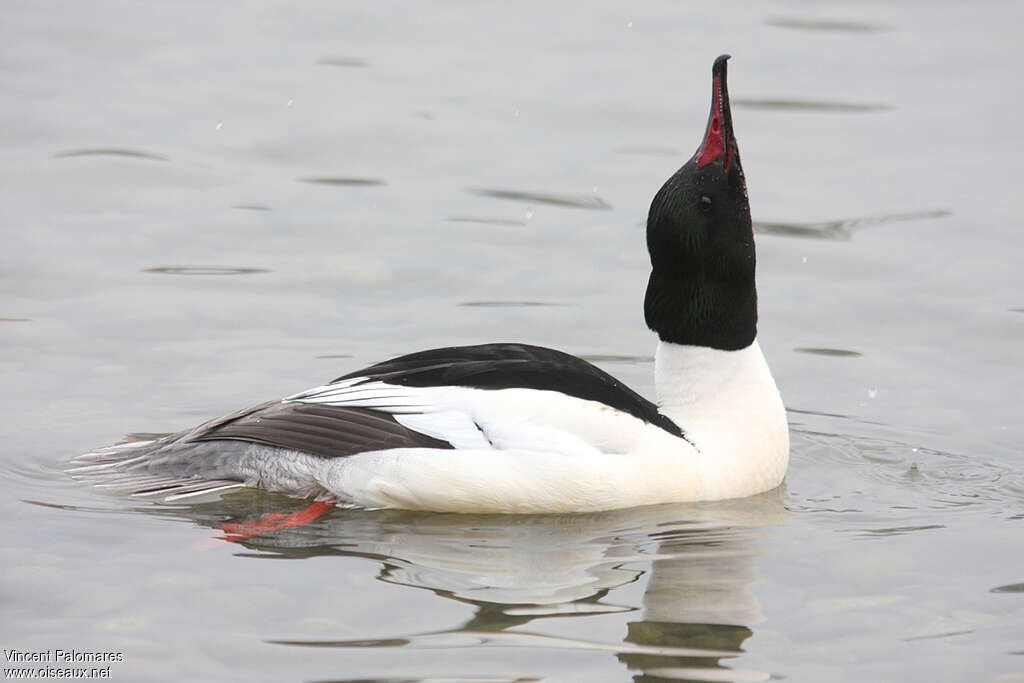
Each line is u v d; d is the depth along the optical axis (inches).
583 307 587.8
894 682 309.3
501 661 313.1
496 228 665.6
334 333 558.3
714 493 408.5
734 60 861.8
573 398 401.4
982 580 360.8
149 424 466.9
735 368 420.8
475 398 400.2
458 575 356.5
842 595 351.3
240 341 546.3
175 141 748.0
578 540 380.8
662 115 788.0
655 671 310.7
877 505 413.7
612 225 669.3
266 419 406.0
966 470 445.4
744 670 312.7
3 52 847.7
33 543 369.1
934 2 959.0
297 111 789.9
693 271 414.6
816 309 591.5
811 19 933.8
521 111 795.4
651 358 544.1
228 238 645.9
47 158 717.9
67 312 564.4
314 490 401.4
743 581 357.4
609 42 892.0
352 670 308.3
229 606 336.2
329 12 944.3
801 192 703.1
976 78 836.6
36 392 491.2
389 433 396.8
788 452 427.8
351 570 357.7
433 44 891.4
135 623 327.6
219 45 883.4
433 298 594.6
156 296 583.5
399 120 781.3
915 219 671.1
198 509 396.8
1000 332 564.4
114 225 652.7
